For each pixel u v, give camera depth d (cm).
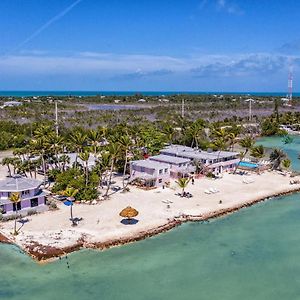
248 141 11206
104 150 10000
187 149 11106
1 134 13212
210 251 5472
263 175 9725
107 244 5478
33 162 9319
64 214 6569
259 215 6938
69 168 8756
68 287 4509
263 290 4522
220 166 9900
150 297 4338
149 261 5141
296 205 7531
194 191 8169
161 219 6475
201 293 4434
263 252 5472
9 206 6531
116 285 4566
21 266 4941
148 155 11025
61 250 5253
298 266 5094
